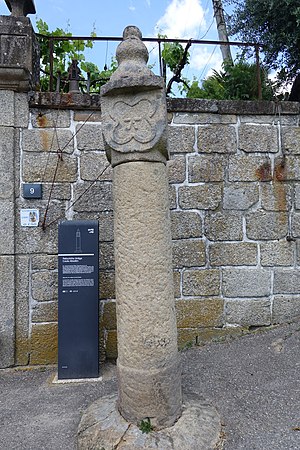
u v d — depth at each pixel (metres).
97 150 4.02
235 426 2.51
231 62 5.56
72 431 2.58
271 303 4.20
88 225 3.60
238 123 4.23
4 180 3.83
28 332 3.84
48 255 3.89
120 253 2.37
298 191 4.29
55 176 3.94
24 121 3.92
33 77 4.06
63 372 3.51
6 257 3.80
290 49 5.54
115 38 4.34
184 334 4.06
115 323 3.95
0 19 3.82
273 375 3.19
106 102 2.39
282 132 4.29
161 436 2.21
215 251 4.14
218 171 4.18
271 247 4.21
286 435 2.40
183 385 3.09
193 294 4.09
